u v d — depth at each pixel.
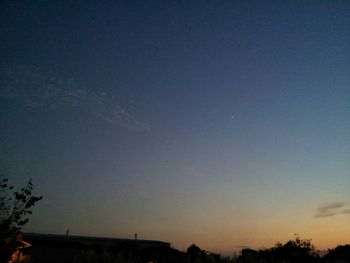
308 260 35.00
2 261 13.84
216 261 23.22
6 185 14.28
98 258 18.58
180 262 24.69
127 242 39.66
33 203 14.33
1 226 13.85
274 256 34.12
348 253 37.66
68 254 35.38
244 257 24.59
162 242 41.97
